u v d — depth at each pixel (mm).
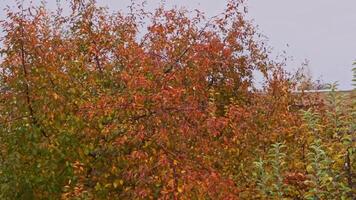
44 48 10594
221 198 8922
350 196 7652
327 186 7508
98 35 11883
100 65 11250
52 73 10234
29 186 10133
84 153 9766
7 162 9852
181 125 9336
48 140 9859
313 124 8445
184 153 9484
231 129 11500
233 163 11266
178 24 14484
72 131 9836
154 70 10062
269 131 12203
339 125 7969
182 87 10344
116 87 10961
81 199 9305
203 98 11648
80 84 10633
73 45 11992
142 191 8734
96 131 9703
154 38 12938
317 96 14562
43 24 11367
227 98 16141
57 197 10195
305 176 8055
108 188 9781
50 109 9953
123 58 11234
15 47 10281
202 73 12328
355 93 8273
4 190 9875
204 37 14469
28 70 10273
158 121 9297
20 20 10312
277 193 8070
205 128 9547
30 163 10094
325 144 7980
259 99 15234
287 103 15211
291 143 10109
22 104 10133
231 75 16328
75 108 10062
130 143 9391
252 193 9242
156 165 8867
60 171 10148
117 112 9414
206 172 9133
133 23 13828
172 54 12164
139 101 9281
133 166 9359
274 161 8391
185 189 8453
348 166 7680
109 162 9781
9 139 10180
